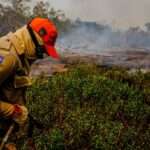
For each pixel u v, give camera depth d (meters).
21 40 4.57
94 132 5.96
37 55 4.68
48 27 4.64
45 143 5.70
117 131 6.00
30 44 4.60
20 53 4.55
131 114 6.66
